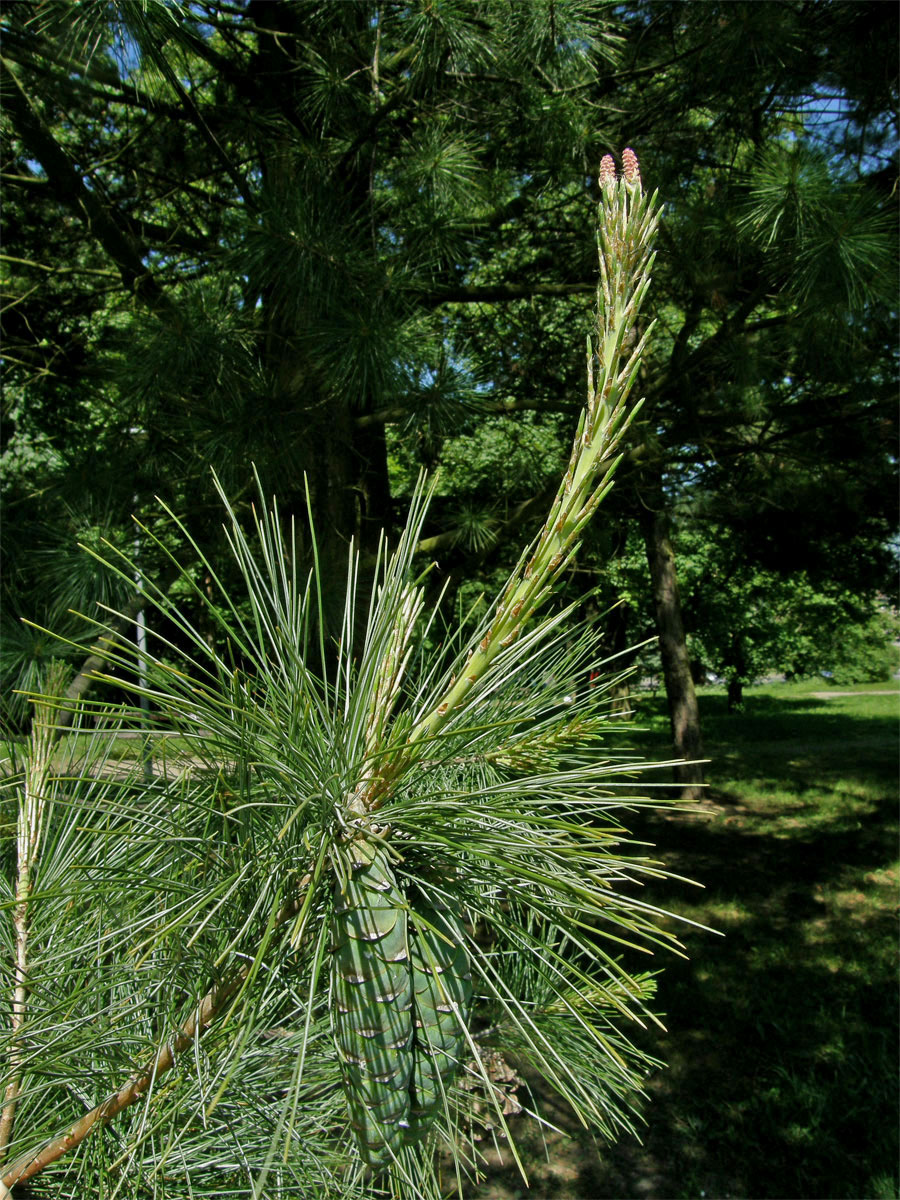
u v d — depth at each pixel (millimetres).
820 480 6164
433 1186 914
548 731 891
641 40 3941
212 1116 956
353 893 715
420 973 728
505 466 4566
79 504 2627
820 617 16234
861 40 3658
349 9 3166
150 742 884
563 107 3414
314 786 731
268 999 776
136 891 842
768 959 5531
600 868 800
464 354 3619
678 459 4617
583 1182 3398
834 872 7387
